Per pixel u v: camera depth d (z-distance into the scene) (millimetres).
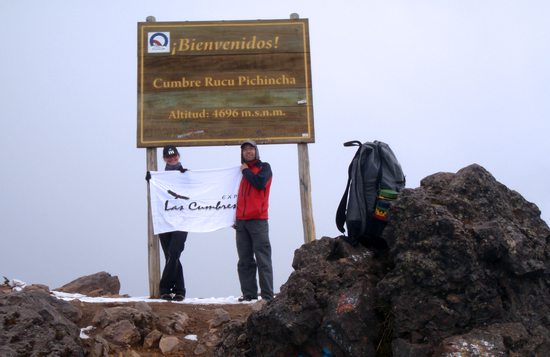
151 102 11438
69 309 8523
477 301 5969
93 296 11297
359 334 6297
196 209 10789
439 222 6105
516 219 6594
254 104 11508
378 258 7016
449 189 6602
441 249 6051
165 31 11656
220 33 11688
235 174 10984
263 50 11672
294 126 11492
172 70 11539
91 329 8367
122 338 8234
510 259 6090
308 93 11602
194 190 10875
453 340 5773
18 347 7148
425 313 6027
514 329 5902
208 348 8250
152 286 10742
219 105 11477
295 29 11797
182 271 10547
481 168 6762
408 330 6098
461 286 6020
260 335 6852
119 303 9312
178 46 11617
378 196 6957
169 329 8633
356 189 7047
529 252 6191
